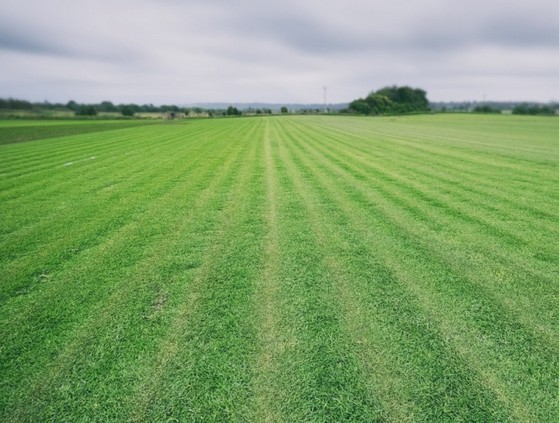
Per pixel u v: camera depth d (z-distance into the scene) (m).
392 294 4.02
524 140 23.62
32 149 18.70
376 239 5.71
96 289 4.22
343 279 4.38
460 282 4.29
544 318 3.54
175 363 2.95
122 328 3.45
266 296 4.00
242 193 8.80
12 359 3.04
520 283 4.26
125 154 16.19
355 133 30.17
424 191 8.88
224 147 19.02
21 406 2.54
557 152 16.61
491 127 42.34
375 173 11.30
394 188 9.23
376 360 2.95
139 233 6.10
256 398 2.57
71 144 21.19
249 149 18.06
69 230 6.29
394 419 2.38
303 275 4.50
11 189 9.41
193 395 2.62
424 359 2.96
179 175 11.12
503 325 3.43
